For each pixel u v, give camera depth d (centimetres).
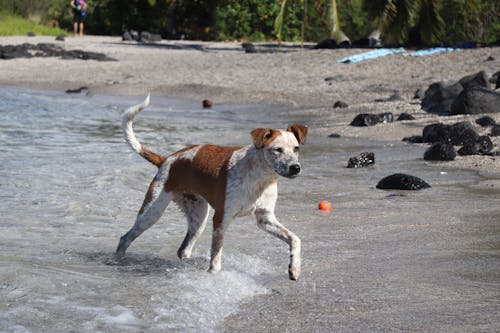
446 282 730
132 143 895
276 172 763
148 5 5809
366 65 3225
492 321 615
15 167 1366
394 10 3584
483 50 3256
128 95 2845
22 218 1018
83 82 3144
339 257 838
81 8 5694
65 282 741
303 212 1070
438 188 1232
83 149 1603
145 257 862
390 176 1247
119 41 5153
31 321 631
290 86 2864
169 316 646
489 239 890
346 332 602
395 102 2344
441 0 4162
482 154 1541
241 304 682
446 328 602
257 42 5288
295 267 742
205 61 3712
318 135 1908
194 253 884
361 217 1032
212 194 807
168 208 1120
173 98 2783
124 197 1161
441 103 2153
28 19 6234
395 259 822
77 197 1145
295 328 614
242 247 896
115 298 694
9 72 3394
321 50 3812
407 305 665
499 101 1989
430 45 3912
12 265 790
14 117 2127
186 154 848
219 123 2127
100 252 878
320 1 4091
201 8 5638
